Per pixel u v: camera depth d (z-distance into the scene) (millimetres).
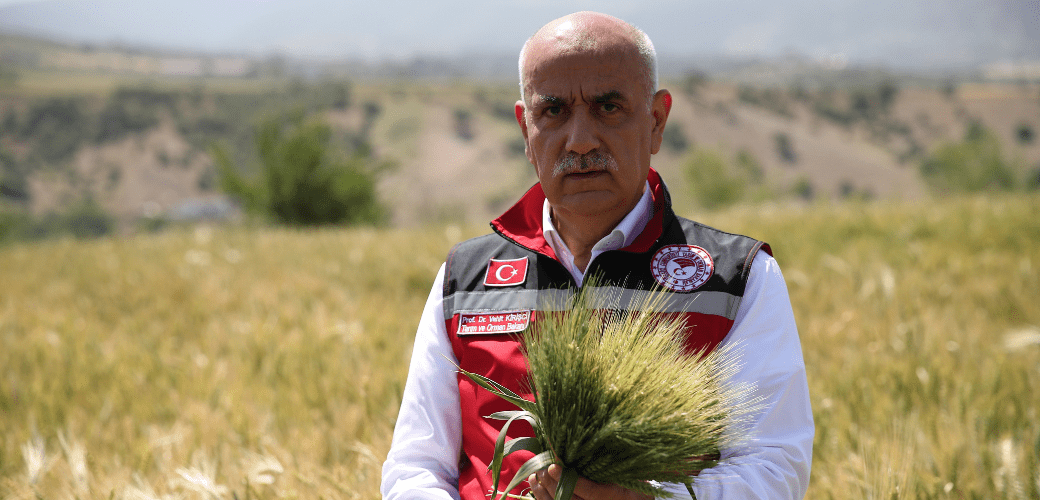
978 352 4160
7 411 3965
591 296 1598
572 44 1744
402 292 6949
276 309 6191
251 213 21797
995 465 2637
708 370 1485
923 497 2471
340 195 21594
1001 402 3242
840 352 4254
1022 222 8695
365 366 4109
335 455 3010
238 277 8219
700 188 46219
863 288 5676
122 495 2596
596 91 1729
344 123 174625
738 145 170625
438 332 1994
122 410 3871
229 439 3217
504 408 1805
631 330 1496
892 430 2867
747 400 1655
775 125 188875
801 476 1648
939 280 6070
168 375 4359
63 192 146500
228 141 166750
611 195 1790
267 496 2670
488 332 1887
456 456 1962
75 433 3488
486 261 2010
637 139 1791
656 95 1909
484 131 170875
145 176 156250
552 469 1451
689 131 168375
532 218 2043
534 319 1850
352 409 3379
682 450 1365
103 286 8055
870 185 163000
